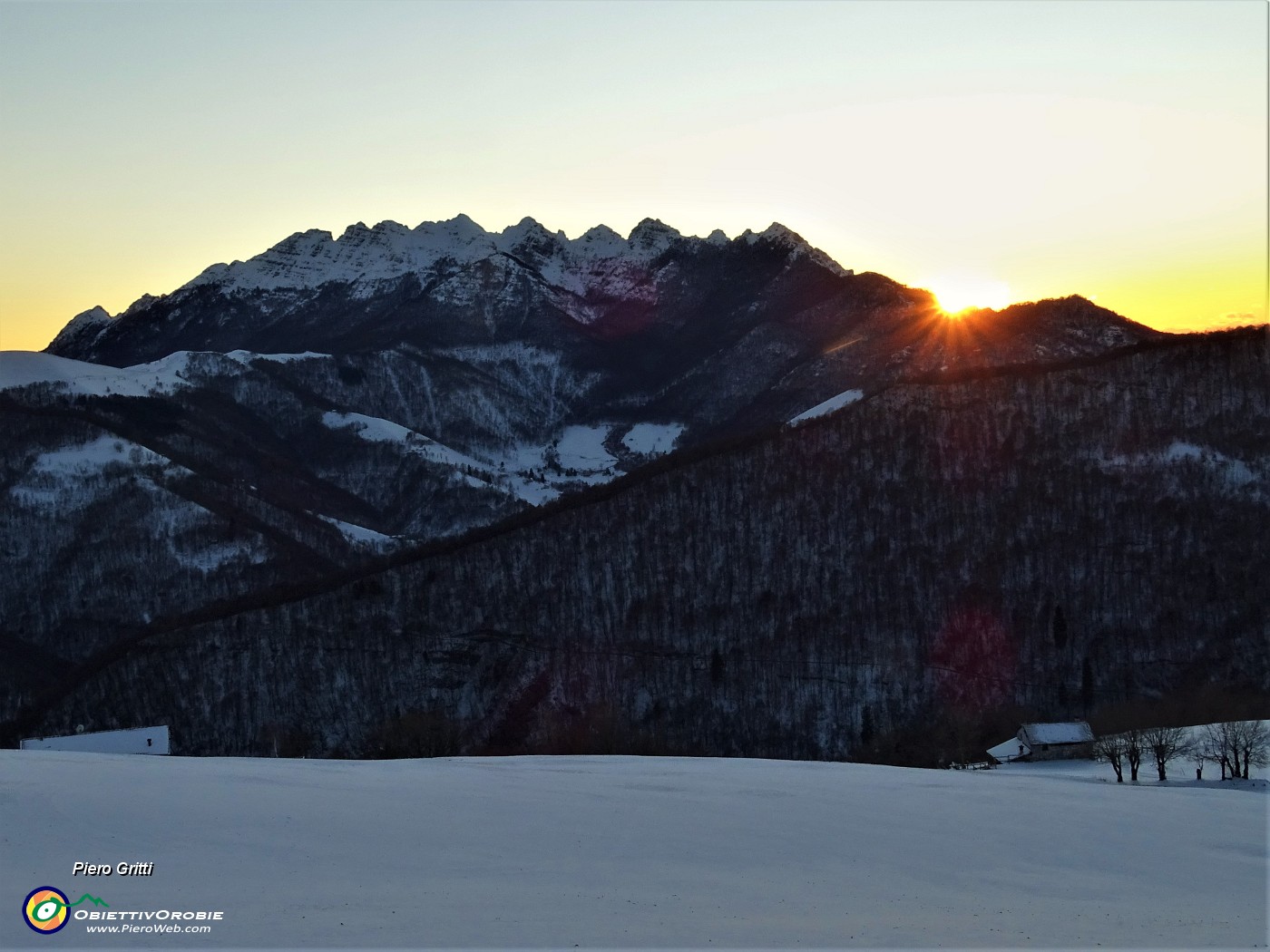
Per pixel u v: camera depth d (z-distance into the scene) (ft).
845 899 230.48
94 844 239.30
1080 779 423.64
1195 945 205.16
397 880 228.02
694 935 201.26
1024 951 198.80
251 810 272.31
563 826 276.41
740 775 361.71
